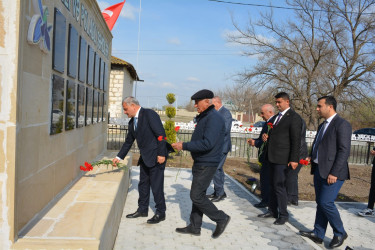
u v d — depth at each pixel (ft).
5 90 6.85
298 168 18.79
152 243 11.94
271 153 15.02
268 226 14.73
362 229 15.38
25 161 7.87
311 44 65.82
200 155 12.05
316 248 12.47
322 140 12.86
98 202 10.46
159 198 14.05
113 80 62.13
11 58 6.85
